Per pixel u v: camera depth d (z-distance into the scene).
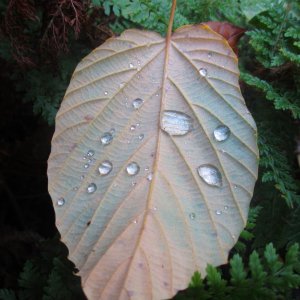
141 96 0.19
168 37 0.19
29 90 0.27
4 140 0.34
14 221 0.33
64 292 0.21
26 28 0.26
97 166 0.18
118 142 0.18
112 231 0.16
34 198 0.33
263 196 0.23
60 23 0.23
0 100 0.31
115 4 0.25
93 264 0.16
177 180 0.17
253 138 0.18
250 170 0.17
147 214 0.16
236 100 0.18
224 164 0.17
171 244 0.16
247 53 0.28
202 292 0.16
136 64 0.19
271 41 0.25
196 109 0.18
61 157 0.18
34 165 0.32
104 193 0.17
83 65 0.19
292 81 0.24
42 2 0.23
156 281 0.15
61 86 0.27
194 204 0.17
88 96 0.19
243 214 0.17
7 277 0.28
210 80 0.19
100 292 0.15
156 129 0.18
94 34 0.25
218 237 0.16
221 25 0.25
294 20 0.26
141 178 0.17
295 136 0.24
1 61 0.28
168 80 0.19
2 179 0.32
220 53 0.19
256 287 0.16
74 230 0.17
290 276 0.16
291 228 0.22
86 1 0.24
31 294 0.22
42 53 0.25
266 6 0.26
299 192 0.23
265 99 0.25
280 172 0.22
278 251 0.22
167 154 0.18
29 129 0.34
